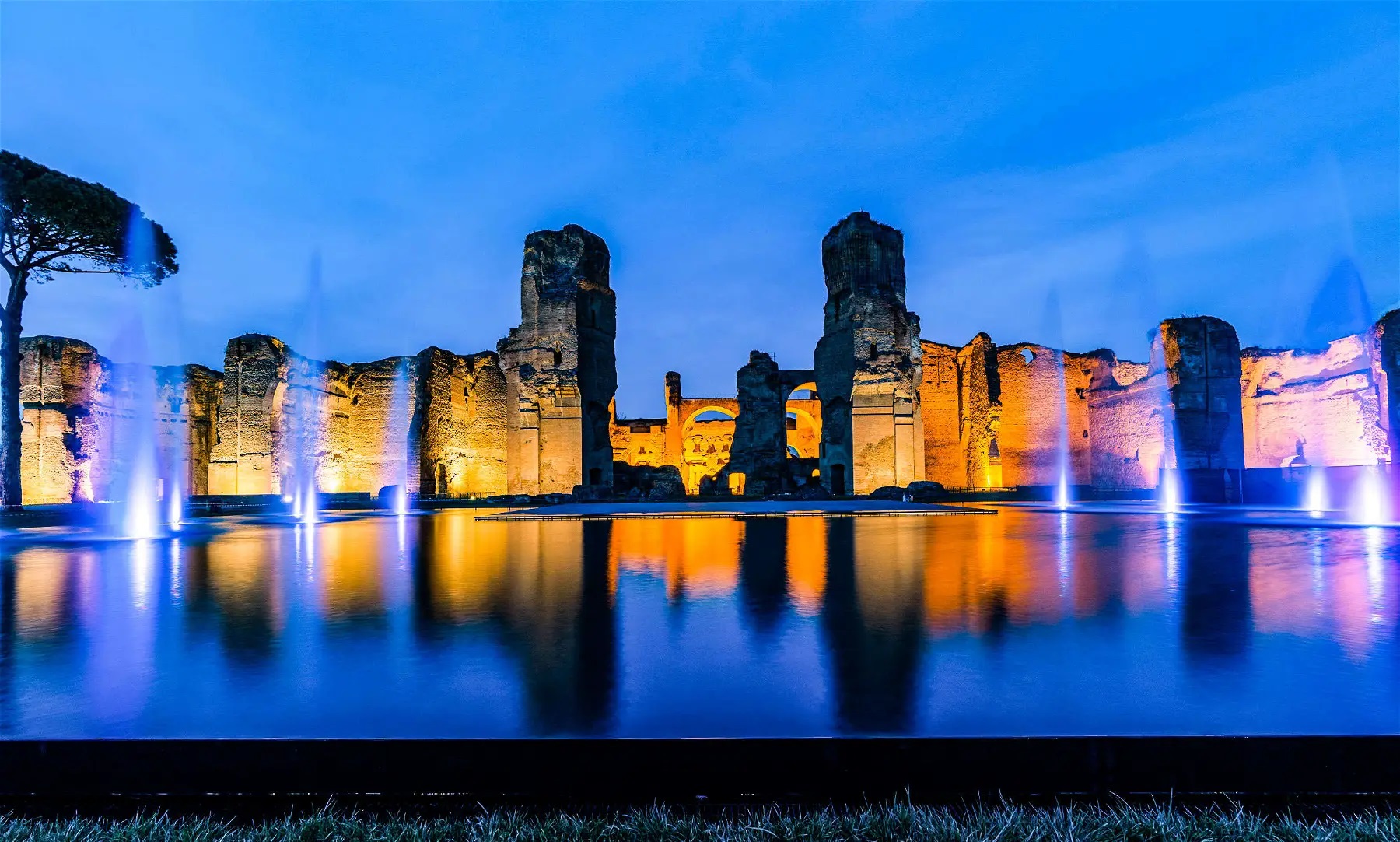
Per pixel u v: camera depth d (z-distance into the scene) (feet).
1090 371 139.03
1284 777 9.84
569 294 127.24
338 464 122.01
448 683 12.52
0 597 21.72
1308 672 12.82
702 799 9.87
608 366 135.33
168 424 133.59
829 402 126.11
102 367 124.06
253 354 120.98
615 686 12.33
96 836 9.30
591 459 130.52
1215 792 9.84
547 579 24.97
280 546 39.91
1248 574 25.16
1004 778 9.88
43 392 116.57
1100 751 9.87
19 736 10.22
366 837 9.26
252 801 9.94
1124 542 37.52
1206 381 114.32
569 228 130.21
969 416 139.03
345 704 11.44
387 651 14.71
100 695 11.96
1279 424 124.88
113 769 10.02
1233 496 83.82
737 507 82.02
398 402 123.65
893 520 59.06
